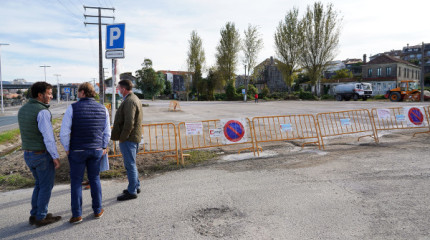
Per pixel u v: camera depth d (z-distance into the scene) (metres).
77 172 3.27
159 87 49.03
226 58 51.50
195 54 54.34
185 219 3.35
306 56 41.38
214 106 28.36
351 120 12.97
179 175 5.26
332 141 8.27
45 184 3.22
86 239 2.91
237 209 3.61
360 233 2.89
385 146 7.32
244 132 7.02
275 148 7.45
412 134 9.09
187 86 55.25
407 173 4.92
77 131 3.22
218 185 4.61
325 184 4.49
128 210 3.66
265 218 3.32
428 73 61.56
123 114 3.95
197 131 6.68
